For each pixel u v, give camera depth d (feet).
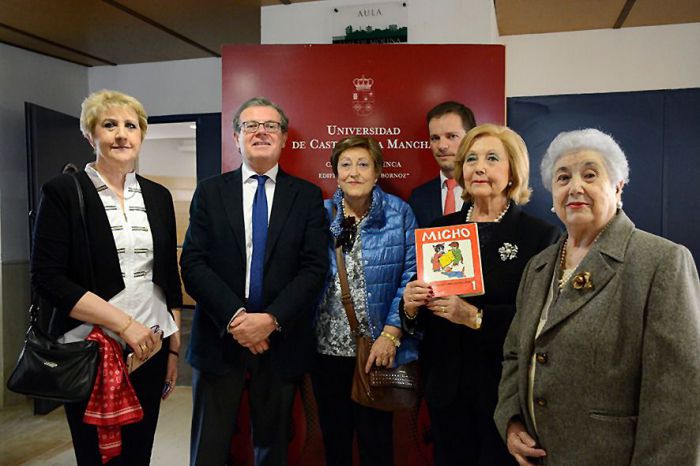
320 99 7.93
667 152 11.10
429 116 7.79
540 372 3.92
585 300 3.71
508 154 5.57
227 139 8.06
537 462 4.11
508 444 4.31
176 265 6.48
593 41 11.64
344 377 6.56
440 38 8.84
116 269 5.68
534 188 11.73
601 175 3.83
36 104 13.07
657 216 11.21
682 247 3.55
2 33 11.88
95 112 5.71
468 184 5.62
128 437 5.86
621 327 3.55
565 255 4.24
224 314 5.80
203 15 10.68
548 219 11.68
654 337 3.38
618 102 11.30
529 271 4.57
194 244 6.27
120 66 14.74
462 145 5.80
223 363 6.17
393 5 8.98
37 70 13.46
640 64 11.46
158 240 6.09
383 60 7.84
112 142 5.73
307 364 6.36
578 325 3.69
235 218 6.27
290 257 6.23
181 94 14.38
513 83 12.09
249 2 9.84
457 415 5.48
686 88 11.10
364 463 6.48
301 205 6.40
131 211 5.95
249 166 6.52
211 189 6.46
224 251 6.22
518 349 4.41
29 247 13.19
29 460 9.48
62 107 14.14
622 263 3.64
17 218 12.92
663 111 11.08
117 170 5.88
